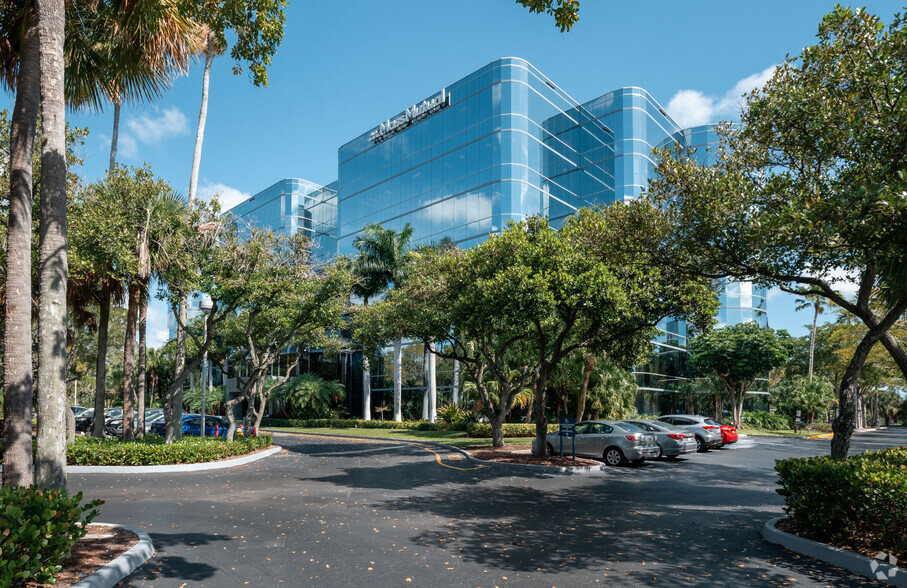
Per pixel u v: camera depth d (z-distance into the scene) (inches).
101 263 684.1
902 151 321.1
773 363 1480.1
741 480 589.3
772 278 390.6
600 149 1584.6
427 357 1478.8
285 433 1450.5
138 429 901.2
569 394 1222.9
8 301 292.0
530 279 619.2
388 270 1423.5
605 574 259.9
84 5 415.8
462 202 1526.8
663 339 1664.6
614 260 466.9
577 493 492.1
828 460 347.3
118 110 892.6
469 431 1171.9
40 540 207.3
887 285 473.1
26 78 322.7
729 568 269.6
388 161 1803.6
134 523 362.6
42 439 288.5
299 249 789.2
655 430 794.2
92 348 1849.2
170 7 374.3
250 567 267.7
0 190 580.1
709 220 362.0
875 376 1802.4
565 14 298.4
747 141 426.0
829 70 364.5
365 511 406.3
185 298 765.3
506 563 276.4
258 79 410.6
